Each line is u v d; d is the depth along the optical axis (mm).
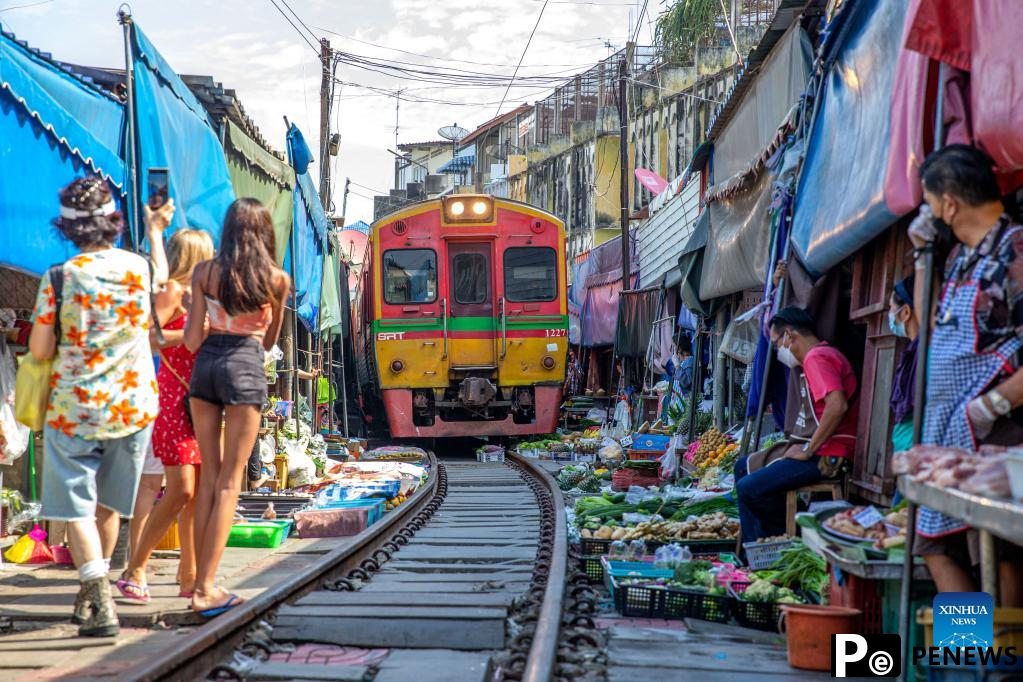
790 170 8297
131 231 7137
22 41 5578
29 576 6051
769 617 5133
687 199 17016
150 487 5777
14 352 7223
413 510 10266
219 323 5141
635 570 6117
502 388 17438
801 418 6930
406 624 4781
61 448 4742
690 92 25781
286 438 12023
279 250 12734
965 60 4547
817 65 7613
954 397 3682
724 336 12164
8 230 5434
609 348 27484
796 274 7824
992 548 3287
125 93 7344
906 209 5219
